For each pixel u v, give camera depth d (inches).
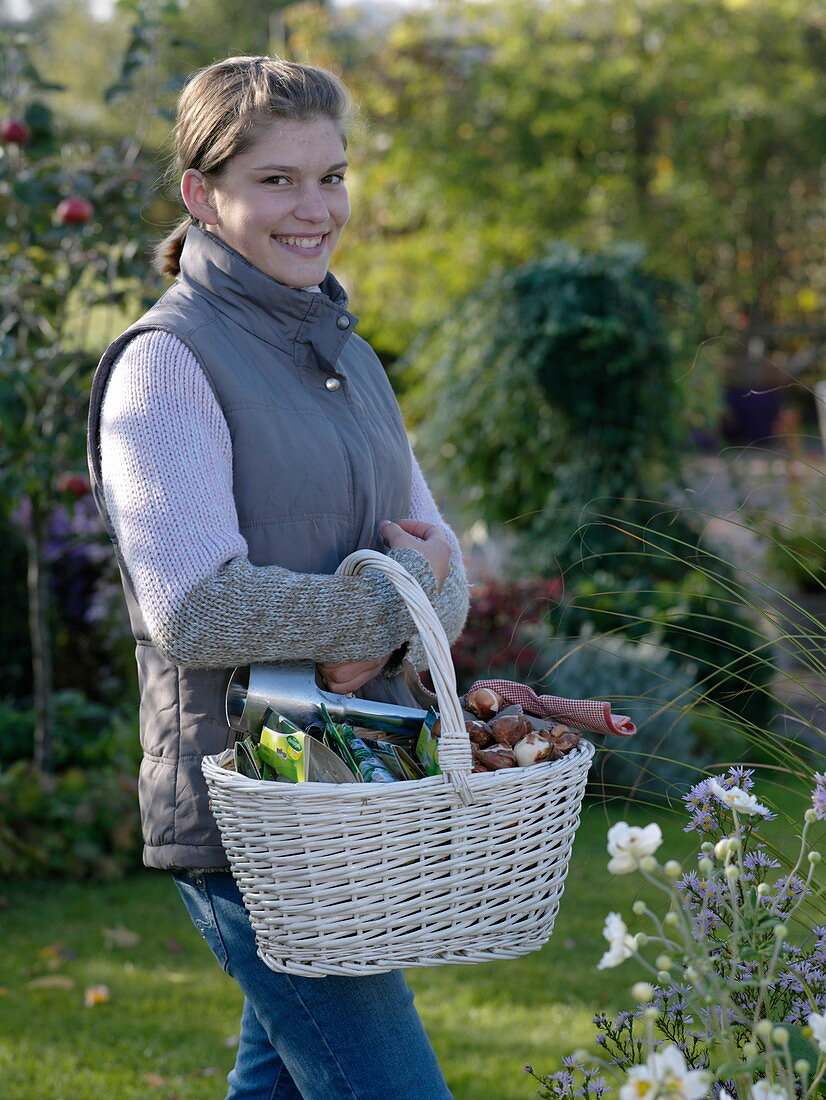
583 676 185.6
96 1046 113.4
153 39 175.3
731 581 71.6
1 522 191.5
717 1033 54.7
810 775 65.2
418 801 51.6
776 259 514.6
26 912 152.0
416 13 433.1
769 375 538.3
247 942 59.9
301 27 439.2
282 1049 60.6
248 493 59.7
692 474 261.7
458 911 53.0
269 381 61.0
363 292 434.3
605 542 232.4
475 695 61.8
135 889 162.1
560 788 55.8
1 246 169.8
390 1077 58.9
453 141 431.8
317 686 59.2
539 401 252.8
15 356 165.0
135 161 173.9
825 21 465.4
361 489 62.7
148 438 56.7
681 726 177.2
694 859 75.5
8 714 200.5
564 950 133.7
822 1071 44.8
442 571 62.8
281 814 51.6
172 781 60.2
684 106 451.2
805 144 470.9
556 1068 107.0
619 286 253.1
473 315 271.4
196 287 62.3
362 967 52.7
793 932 69.8
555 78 434.0
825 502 135.8
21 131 165.5
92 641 230.4
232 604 54.7
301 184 61.4
